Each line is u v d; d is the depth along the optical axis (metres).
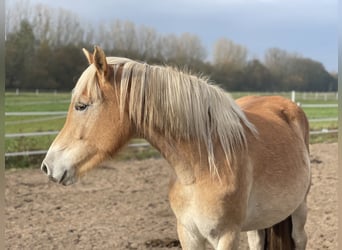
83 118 2.53
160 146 2.60
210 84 2.78
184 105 2.54
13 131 10.92
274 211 2.89
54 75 23.39
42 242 4.64
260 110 3.38
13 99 16.89
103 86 2.51
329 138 12.61
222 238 2.56
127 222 5.38
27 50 22.83
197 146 2.55
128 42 22.17
